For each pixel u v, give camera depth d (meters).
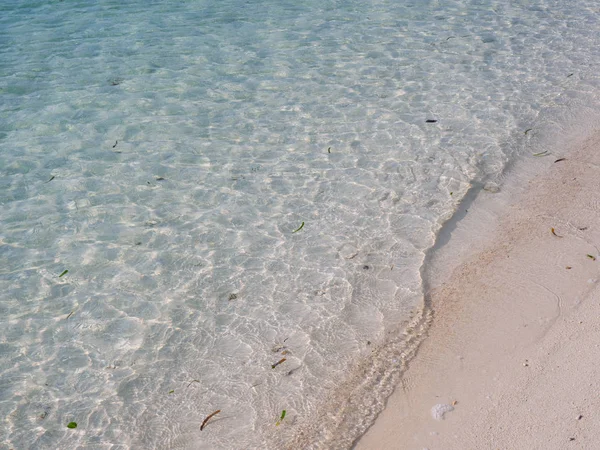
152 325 4.57
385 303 4.70
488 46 8.87
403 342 4.35
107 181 6.17
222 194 5.94
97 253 5.26
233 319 4.60
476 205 5.72
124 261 5.17
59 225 5.59
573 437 3.48
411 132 6.81
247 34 9.45
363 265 5.07
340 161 6.36
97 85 8.02
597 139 6.64
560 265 4.92
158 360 4.29
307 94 7.67
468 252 5.18
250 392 4.03
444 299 4.71
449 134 6.77
